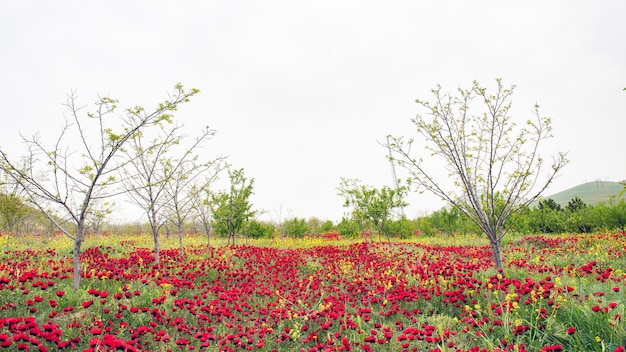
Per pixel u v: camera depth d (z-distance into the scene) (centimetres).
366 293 768
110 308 580
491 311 529
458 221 2333
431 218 2616
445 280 758
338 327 566
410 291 705
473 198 837
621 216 1820
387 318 608
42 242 1505
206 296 739
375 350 472
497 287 632
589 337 411
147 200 1048
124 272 823
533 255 1163
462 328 501
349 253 1292
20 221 1775
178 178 1146
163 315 580
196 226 2531
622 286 605
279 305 657
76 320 501
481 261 990
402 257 1191
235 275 876
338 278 922
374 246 1598
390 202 1773
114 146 759
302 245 1984
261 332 508
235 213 1777
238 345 484
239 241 2155
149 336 503
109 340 388
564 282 667
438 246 1606
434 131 875
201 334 472
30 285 644
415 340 479
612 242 1293
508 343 434
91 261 992
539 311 466
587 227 2095
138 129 837
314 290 767
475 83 882
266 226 2602
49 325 416
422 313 628
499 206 870
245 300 726
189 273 875
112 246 1430
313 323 597
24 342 406
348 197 1889
